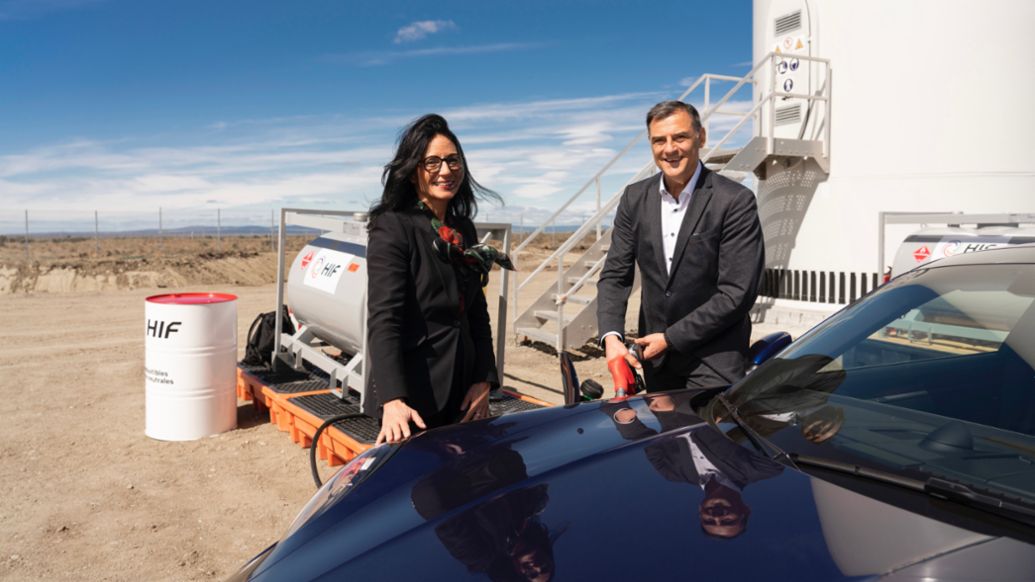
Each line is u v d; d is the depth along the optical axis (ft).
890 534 4.64
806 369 7.70
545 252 118.01
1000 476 5.32
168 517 13.70
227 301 18.65
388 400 8.68
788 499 5.24
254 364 21.91
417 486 6.43
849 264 32.40
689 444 6.60
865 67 31.19
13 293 62.03
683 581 4.40
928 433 6.07
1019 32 27.78
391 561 5.23
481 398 9.94
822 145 32.78
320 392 18.79
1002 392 6.33
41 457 17.12
